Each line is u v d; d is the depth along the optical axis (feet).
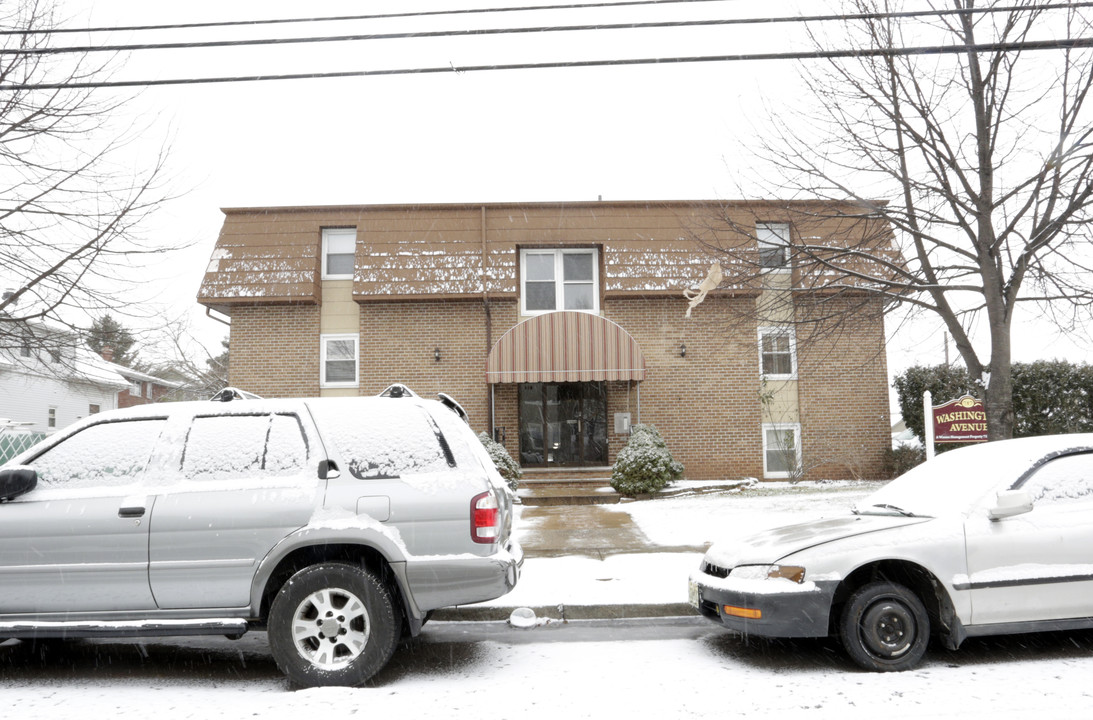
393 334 60.03
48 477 17.69
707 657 19.03
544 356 54.85
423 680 17.24
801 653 19.20
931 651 19.02
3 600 16.87
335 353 60.64
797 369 60.44
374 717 14.58
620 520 41.34
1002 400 34.40
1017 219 33.35
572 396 61.21
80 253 34.99
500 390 59.88
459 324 60.23
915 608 17.51
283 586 16.72
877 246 39.60
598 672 17.76
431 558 16.87
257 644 21.25
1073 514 18.08
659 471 52.60
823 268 39.34
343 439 17.83
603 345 54.90
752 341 58.49
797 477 58.08
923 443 58.18
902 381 60.23
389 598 16.76
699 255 57.77
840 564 17.46
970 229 34.96
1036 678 16.53
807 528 19.66
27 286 35.04
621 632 22.00
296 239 60.80
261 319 60.34
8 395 85.20
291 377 59.77
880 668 17.28
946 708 14.61
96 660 19.53
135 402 122.01
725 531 35.42
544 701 15.58
